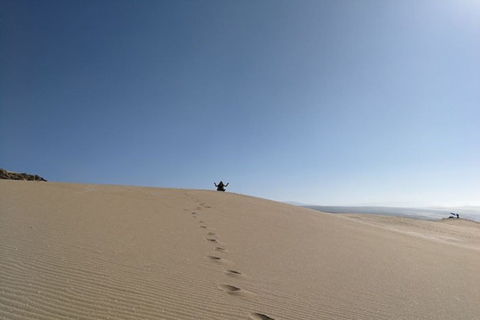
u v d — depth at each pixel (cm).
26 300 234
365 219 2664
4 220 463
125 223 596
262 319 272
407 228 2178
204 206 1105
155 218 712
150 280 318
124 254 392
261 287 353
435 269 582
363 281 430
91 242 420
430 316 328
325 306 321
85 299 252
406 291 407
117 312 239
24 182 1043
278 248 580
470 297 416
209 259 438
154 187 1675
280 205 1611
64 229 467
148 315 243
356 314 311
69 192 911
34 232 423
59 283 274
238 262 445
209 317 258
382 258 621
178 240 526
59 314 221
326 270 465
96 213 647
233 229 725
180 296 291
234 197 1650
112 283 294
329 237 815
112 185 1455
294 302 321
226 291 326
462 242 1595
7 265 295
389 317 313
